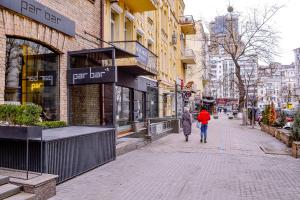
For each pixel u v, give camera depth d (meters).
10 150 6.58
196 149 11.93
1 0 7.66
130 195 5.95
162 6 25.78
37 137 5.86
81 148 7.68
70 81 10.47
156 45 23.52
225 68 89.50
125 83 15.89
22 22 8.48
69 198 5.74
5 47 7.97
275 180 7.09
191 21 35.12
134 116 17.69
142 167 8.52
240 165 8.84
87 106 12.27
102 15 13.20
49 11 9.48
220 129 22.58
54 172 6.55
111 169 8.26
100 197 5.82
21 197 5.16
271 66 34.34
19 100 8.81
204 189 6.35
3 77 7.93
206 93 67.19
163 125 17.28
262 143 13.89
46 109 9.92
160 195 5.95
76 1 11.27
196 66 53.31
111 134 9.49
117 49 10.85
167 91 27.02
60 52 10.30
